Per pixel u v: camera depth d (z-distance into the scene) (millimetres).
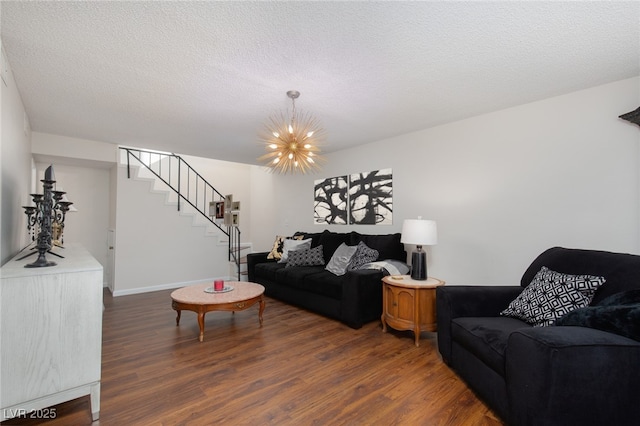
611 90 2395
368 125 3479
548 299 1880
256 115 3150
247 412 1717
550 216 2684
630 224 2295
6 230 2051
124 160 4773
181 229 5066
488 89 2529
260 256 4777
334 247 4230
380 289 3266
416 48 1923
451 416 1700
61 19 1633
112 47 1911
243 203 6961
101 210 4957
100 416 1675
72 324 1631
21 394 1499
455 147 3338
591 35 1790
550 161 2688
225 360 2371
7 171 2053
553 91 2566
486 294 2293
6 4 1502
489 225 3061
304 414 1703
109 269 4836
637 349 1338
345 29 1727
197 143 4309
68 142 4008
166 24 1682
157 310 3715
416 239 2826
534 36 1801
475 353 1890
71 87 2479
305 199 5316
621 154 2342
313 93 2598
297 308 3873
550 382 1313
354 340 2795
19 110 2572
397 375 2150
